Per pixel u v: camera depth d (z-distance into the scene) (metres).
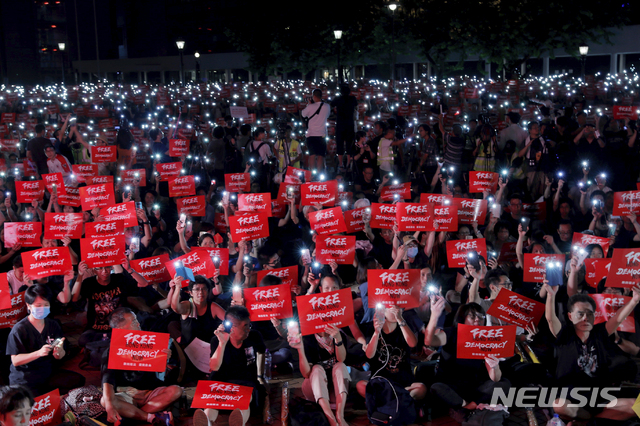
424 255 9.05
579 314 6.07
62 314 9.52
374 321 6.27
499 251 9.38
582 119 16.56
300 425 6.05
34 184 11.04
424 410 6.46
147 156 15.65
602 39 37.69
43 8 85.50
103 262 7.58
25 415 5.00
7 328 7.21
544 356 7.10
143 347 5.89
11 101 32.56
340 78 25.75
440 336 6.40
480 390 6.28
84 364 7.68
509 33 31.69
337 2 38.28
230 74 61.59
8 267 9.70
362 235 10.82
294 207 10.98
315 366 6.36
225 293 8.17
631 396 6.18
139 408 6.26
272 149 17.02
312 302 6.29
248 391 5.96
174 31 75.00
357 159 15.09
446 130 19.59
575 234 8.45
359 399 6.68
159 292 8.33
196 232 10.59
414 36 34.81
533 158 13.25
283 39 40.19
